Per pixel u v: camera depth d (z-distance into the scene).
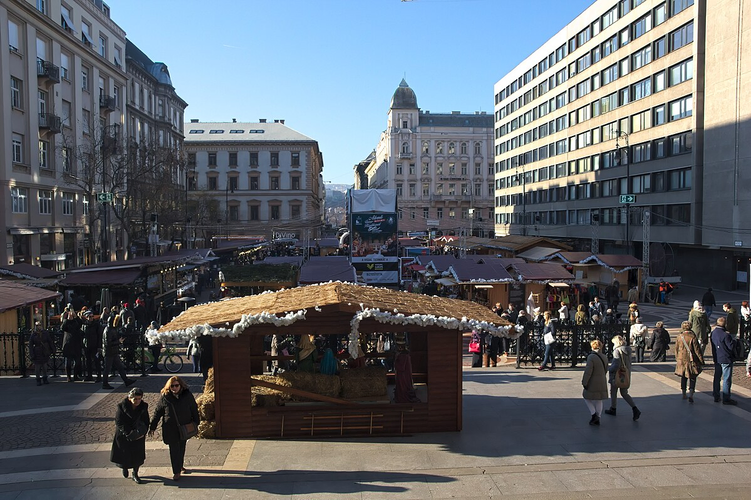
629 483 7.61
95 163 37.75
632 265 34.03
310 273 28.16
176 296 29.81
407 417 9.58
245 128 95.06
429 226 91.25
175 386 7.79
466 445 9.05
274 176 91.06
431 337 9.60
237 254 55.97
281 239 72.31
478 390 12.84
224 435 9.33
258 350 11.29
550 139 68.56
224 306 10.84
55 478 7.84
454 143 106.31
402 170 105.81
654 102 46.66
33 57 34.78
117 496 7.28
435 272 31.25
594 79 57.06
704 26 40.81
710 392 12.48
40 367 13.88
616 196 53.28
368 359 13.09
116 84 49.34
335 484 7.62
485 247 48.38
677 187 44.16
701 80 41.03
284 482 7.69
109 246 43.97
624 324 16.52
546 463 8.30
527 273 27.52
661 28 45.44
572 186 62.91
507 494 7.30
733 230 37.62
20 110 33.69
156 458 8.65
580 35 59.94
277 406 9.60
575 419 10.49
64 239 39.00
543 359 16.03
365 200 36.25
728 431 9.78
